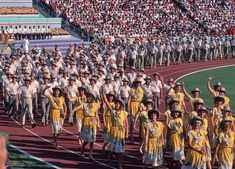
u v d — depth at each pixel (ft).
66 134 83.56
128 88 86.99
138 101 77.71
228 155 56.03
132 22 227.61
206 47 191.42
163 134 61.05
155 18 235.20
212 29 238.68
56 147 73.87
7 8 211.20
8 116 97.09
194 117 55.31
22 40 179.22
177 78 154.81
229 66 184.24
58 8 221.66
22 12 213.05
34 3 225.76
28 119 94.94
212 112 67.05
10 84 94.27
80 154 71.00
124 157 69.51
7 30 192.75
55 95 73.92
